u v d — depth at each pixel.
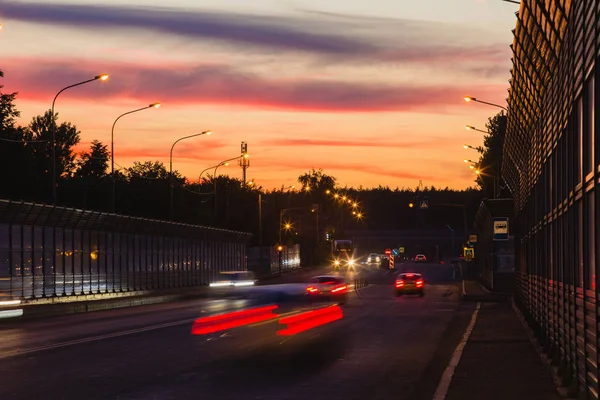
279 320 36.62
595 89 12.10
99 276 57.88
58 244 51.53
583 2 13.50
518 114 31.05
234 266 96.81
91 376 18.02
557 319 19.42
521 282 43.72
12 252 45.97
